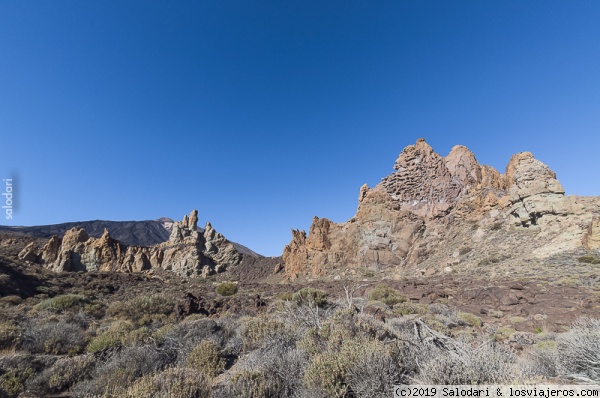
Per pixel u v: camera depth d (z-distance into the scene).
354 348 5.54
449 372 4.46
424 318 12.18
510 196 47.53
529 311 15.74
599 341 5.02
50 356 9.16
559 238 36.03
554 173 46.38
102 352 9.44
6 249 62.44
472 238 48.38
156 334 10.80
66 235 68.81
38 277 35.12
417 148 68.75
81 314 17.05
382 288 22.30
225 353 8.78
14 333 11.02
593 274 24.44
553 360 5.74
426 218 59.97
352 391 4.99
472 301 20.66
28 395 7.16
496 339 10.91
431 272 44.09
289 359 6.29
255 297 25.72
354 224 63.59
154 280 48.75
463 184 61.06
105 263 67.94
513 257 37.41
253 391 5.26
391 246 57.28
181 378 5.39
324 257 62.19
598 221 34.34
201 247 82.94
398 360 5.45
